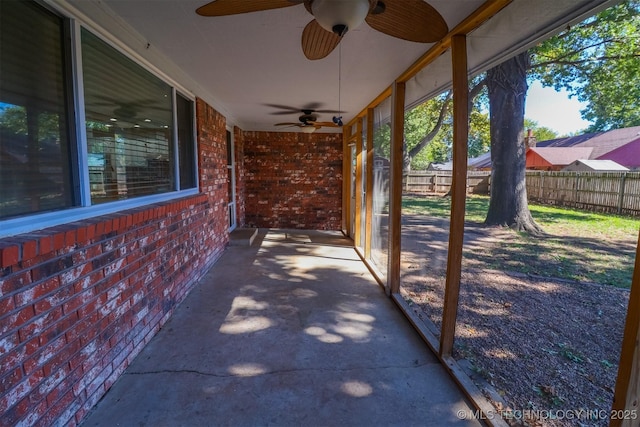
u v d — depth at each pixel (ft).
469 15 5.90
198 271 12.26
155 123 8.99
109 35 6.49
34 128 4.89
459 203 6.84
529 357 6.93
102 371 5.95
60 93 5.43
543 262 10.50
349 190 22.25
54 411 4.71
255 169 23.77
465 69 6.57
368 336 8.46
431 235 15.29
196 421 5.43
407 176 16.15
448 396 6.15
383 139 13.67
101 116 6.46
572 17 4.70
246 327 8.82
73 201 5.74
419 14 4.70
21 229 4.49
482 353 7.22
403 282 12.43
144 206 8.09
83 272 5.36
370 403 5.95
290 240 20.35
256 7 4.55
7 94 4.42
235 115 18.13
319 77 10.51
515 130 12.26
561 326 7.69
